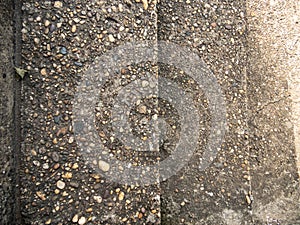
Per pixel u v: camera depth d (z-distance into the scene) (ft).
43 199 1.50
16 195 1.49
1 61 1.43
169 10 1.91
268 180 2.01
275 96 2.10
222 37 2.00
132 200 1.60
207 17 1.98
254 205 1.96
